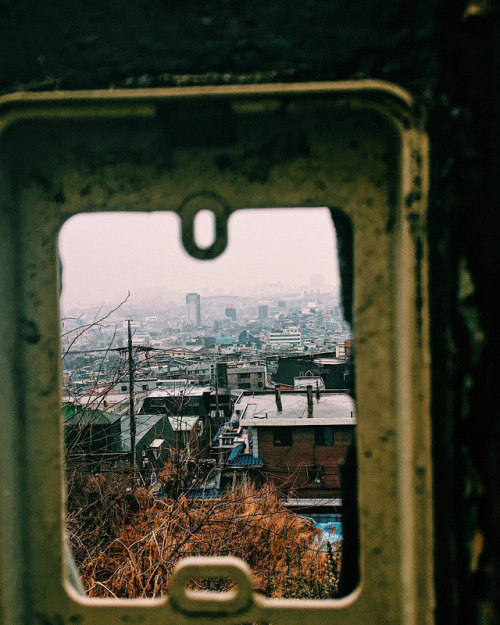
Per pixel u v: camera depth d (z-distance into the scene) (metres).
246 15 0.67
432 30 0.64
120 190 0.71
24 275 0.73
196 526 4.81
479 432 0.60
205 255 0.70
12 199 0.72
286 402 21.11
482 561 0.60
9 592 0.70
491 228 0.59
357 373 0.69
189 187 0.70
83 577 3.90
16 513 0.72
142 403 13.62
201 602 0.69
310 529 7.31
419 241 0.64
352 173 0.69
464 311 0.62
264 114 0.68
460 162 0.62
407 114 0.64
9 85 0.70
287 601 0.69
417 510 0.65
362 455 0.69
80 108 0.68
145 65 0.68
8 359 0.72
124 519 5.10
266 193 0.70
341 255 0.78
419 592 0.65
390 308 0.69
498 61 0.59
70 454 4.91
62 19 0.69
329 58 0.67
